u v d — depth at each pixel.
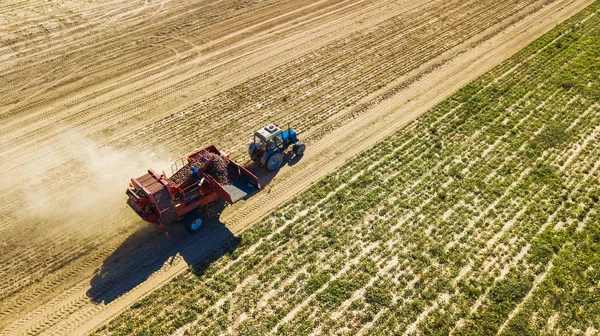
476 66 30.09
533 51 31.48
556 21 35.31
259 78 28.77
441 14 36.53
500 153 22.75
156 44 31.86
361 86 28.16
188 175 18.39
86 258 17.70
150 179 18.02
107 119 25.16
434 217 19.38
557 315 15.83
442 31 34.16
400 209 19.78
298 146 22.41
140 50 31.14
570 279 16.88
